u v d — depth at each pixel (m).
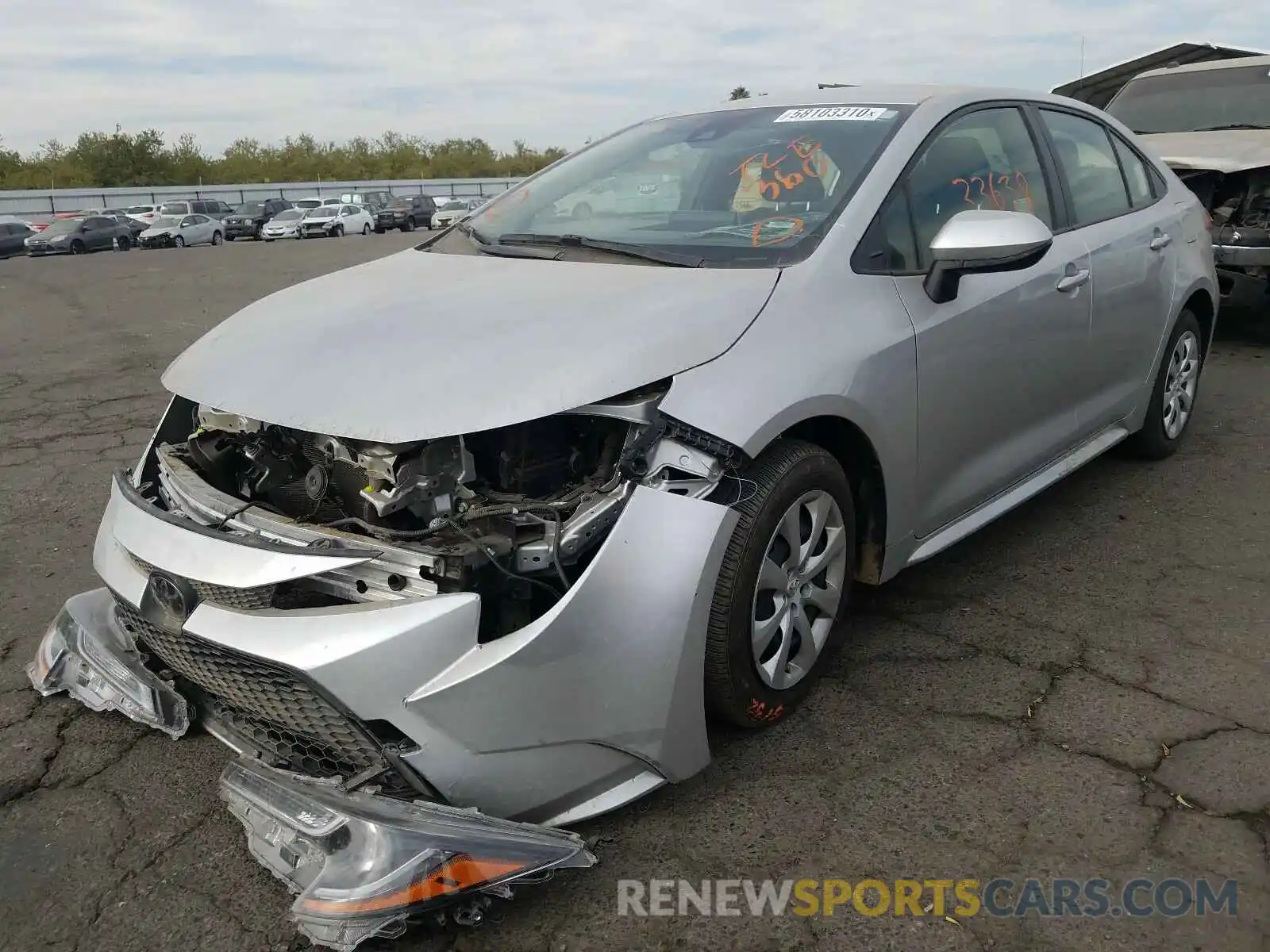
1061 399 3.74
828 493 2.69
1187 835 2.30
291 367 2.41
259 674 2.17
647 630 2.21
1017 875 2.20
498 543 2.17
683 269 2.77
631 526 2.21
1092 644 3.18
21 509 4.77
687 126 3.65
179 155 82.44
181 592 2.26
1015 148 3.64
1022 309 3.32
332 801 2.03
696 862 2.26
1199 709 2.80
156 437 2.94
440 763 2.05
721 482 2.35
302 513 2.45
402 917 1.90
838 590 2.82
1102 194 4.11
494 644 2.09
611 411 2.22
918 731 2.73
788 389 2.45
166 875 2.29
